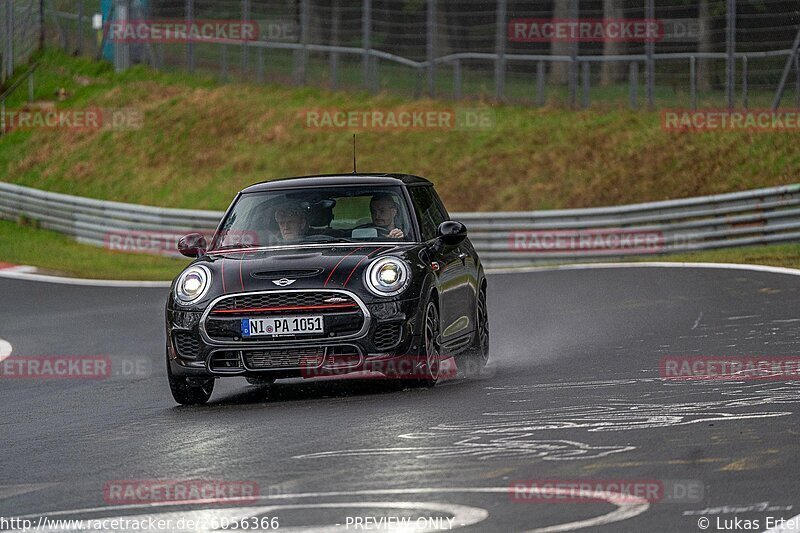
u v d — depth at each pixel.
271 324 23.69
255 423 21.27
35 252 77.19
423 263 25.16
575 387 23.62
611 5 89.25
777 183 71.69
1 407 27.59
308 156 88.94
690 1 105.38
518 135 85.69
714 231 61.00
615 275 51.44
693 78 83.31
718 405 20.44
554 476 15.21
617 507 13.49
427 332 24.53
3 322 47.34
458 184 81.31
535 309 42.06
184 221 74.12
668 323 35.16
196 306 24.16
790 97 84.75
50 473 17.81
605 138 82.50
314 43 102.81
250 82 102.88
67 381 31.92
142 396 27.78
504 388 24.03
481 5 118.94
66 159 96.12
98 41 113.19
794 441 16.95
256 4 105.06
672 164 76.88
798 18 111.00
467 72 99.69
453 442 17.91
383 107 94.31
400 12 98.81
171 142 94.75
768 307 36.91
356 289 23.78
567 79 100.56
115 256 75.56
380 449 17.66
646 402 21.14
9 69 113.75
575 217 65.44
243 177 88.06
